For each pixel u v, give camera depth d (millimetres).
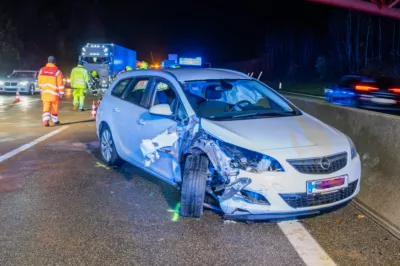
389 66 41344
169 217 4996
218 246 4246
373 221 4863
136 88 6828
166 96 6133
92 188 6105
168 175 5520
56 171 7008
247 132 4844
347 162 4734
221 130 4902
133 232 4574
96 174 6848
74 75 16094
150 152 5711
